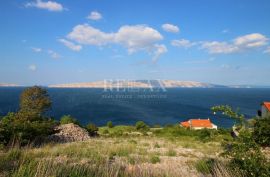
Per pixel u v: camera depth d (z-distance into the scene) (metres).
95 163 11.97
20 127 20.81
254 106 153.62
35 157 11.71
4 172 8.48
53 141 24.55
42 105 49.44
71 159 12.86
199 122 72.94
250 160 7.30
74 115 114.00
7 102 144.88
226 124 100.12
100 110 134.88
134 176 9.07
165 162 14.23
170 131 46.06
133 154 16.73
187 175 9.98
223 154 8.16
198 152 19.16
